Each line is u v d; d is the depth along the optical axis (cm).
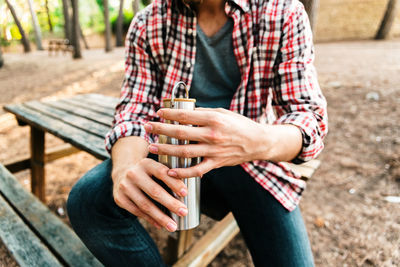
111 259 86
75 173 277
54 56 1298
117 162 82
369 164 265
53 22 2011
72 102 247
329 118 364
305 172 134
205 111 61
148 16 103
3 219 124
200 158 68
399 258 166
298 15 90
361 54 836
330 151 295
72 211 83
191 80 101
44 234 117
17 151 324
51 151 231
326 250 175
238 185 96
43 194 231
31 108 229
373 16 1297
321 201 223
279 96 92
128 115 101
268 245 92
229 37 95
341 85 476
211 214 112
